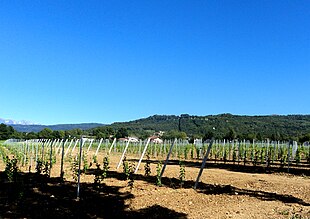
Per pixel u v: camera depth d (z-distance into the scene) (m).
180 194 10.38
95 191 10.34
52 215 7.70
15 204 8.42
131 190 10.60
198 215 8.16
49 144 36.38
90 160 22.28
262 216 8.32
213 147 32.72
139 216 7.95
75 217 7.68
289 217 8.30
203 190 11.22
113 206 8.71
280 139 58.03
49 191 10.16
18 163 18.30
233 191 11.29
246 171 18.53
